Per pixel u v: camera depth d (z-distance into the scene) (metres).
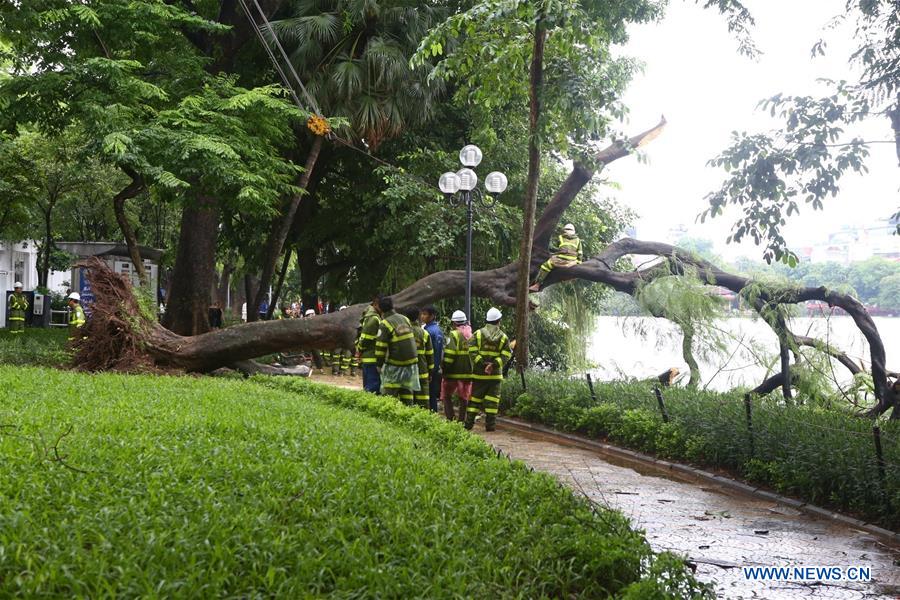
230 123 19.39
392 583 4.31
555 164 28.50
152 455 6.49
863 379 16.09
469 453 8.96
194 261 23.06
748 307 17.84
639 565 5.17
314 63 24.56
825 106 10.02
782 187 10.30
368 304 19.05
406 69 24.31
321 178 29.80
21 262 45.22
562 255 20.44
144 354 18.09
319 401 13.65
